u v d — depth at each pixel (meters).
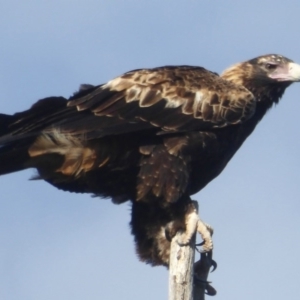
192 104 15.53
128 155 15.16
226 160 15.94
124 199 15.88
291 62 16.98
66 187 15.75
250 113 15.91
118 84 15.51
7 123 14.95
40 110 14.92
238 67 16.98
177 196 15.05
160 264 15.56
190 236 14.64
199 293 14.74
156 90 15.52
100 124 15.08
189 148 15.25
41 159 15.12
